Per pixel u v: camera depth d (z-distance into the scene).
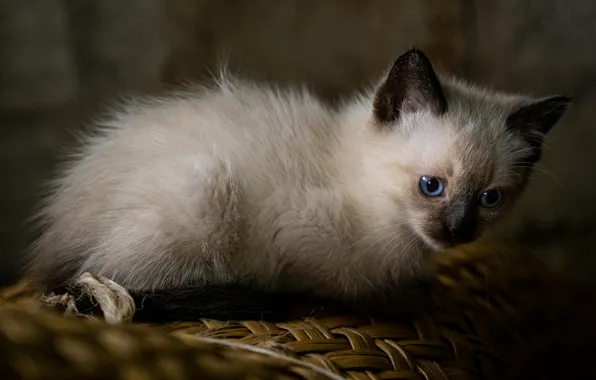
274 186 0.60
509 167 0.61
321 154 0.62
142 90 0.77
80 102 0.77
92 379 0.49
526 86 0.77
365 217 0.61
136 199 0.59
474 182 0.60
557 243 0.78
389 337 0.58
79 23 0.76
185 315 0.58
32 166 0.78
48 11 0.76
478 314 0.63
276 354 0.53
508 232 0.77
